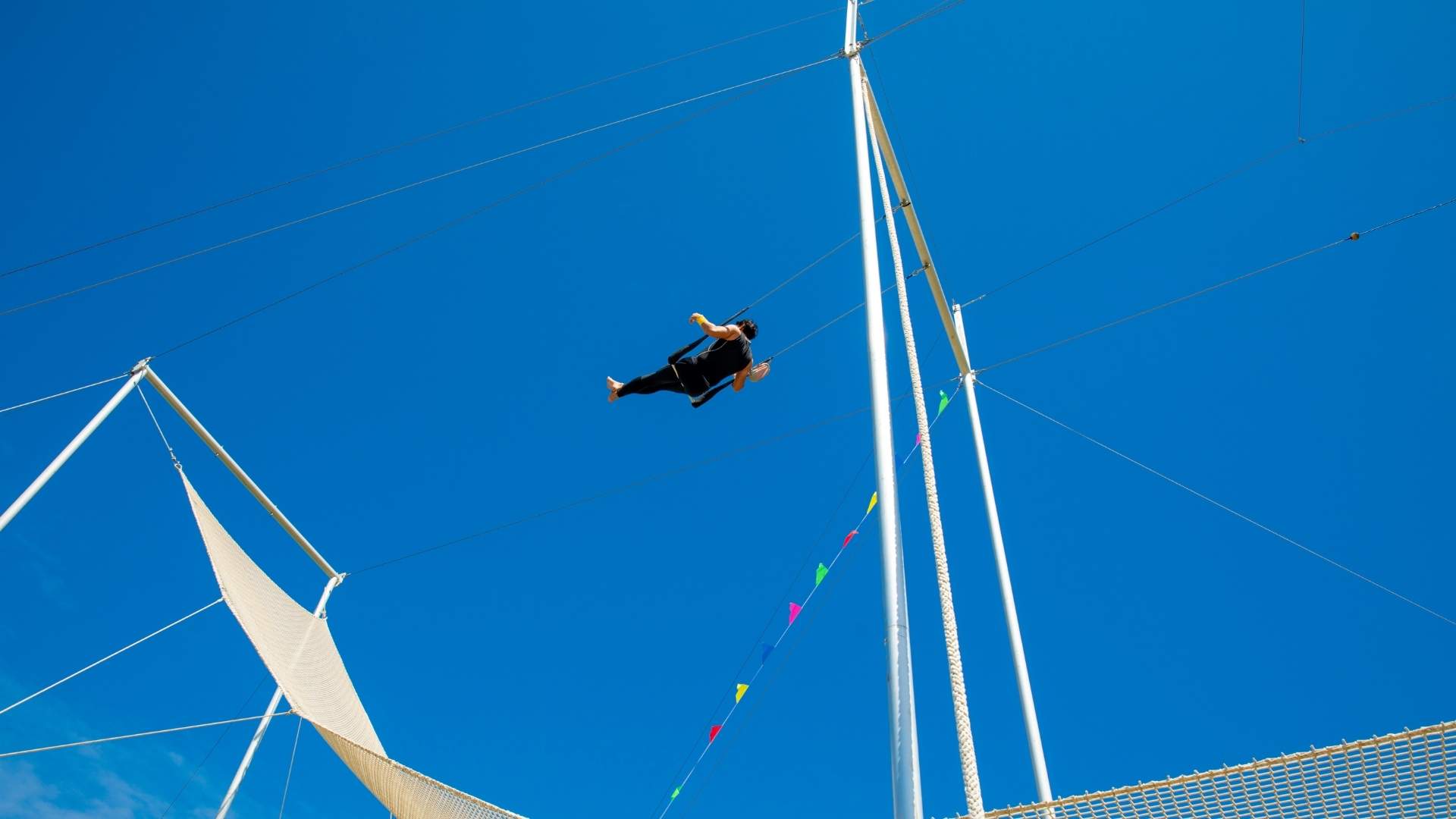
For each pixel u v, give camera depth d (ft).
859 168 22.29
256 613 30.37
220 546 30.96
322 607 37.27
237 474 35.14
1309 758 16.20
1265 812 16.17
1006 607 27.91
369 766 26.02
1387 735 15.67
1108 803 17.30
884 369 17.87
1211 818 16.47
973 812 12.24
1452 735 15.33
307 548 37.70
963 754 12.87
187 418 33.22
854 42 26.84
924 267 31.48
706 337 23.27
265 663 27.58
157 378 31.94
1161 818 16.80
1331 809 15.70
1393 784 15.39
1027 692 25.82
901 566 14.46
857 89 25.21
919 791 12.06
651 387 24.09
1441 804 14.87
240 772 30.96
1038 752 24.45
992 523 29.81
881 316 18.93
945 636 14.23
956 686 13.60
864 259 20.20
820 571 25.71
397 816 27.94
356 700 34.42
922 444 17.08
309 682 31.04
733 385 24.20
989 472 30.99
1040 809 17.66
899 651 13.30
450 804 24.53
